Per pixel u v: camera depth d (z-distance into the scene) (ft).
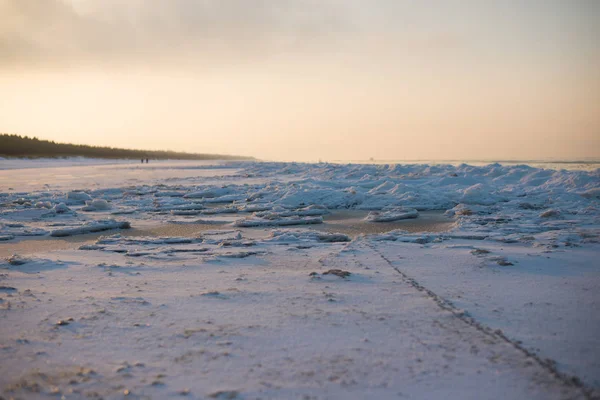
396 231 28.07
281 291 15.31
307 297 14.56
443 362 9.71
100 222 33.83
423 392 8.48
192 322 12.39
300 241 26.04
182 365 9.73
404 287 15.65
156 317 12.80
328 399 8.27
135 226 35.32
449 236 26.43
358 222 36.29
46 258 21.24
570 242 23.31
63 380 9.09
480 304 13.67
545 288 15.37
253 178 96.63
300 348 10.55
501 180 64.69
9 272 18.53
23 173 123.03
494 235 26.58
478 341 10.82
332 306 13.64
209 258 20.93
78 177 104.88
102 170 146.61
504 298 14.26
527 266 18.45
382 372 9.28
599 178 52.65
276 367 9.57
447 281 16.39
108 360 10.02
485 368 9.42
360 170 90.17
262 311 13.24
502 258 19.39
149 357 10.15
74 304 14.06
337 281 16.52
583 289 15.17
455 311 12.95
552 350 10.28
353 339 11.05
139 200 53.47
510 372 9.23
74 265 19.83
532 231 28.53
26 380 9.09
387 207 43.68
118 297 14.73
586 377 9.00
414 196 46.11
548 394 8.38
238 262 20.34
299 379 9.02
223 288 15.85
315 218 36.58
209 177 102.78
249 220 35.91
